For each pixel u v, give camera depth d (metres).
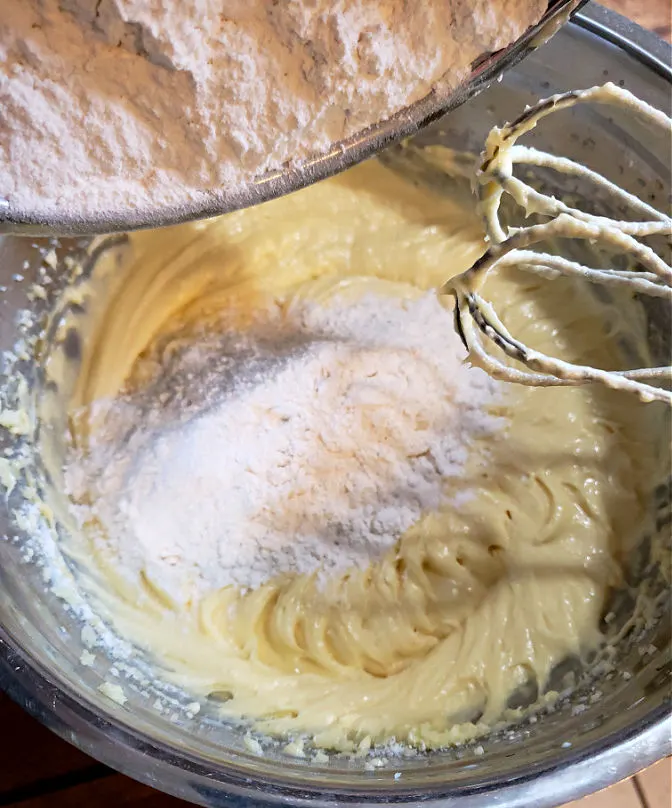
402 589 0.37
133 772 0.29
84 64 0.29
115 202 0.30
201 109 0.30
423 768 0.31
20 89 0.29
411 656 0.37
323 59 0.30
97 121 0.29
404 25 0.30
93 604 0.36
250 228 0.42
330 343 0.40
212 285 0.42
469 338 0.32
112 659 0.34
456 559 0.37
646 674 0.33
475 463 0.38
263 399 0.38
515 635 0.36
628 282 0.31
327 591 0.37
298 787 0.29
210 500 0.37
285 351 0.40
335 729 0.34
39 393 0.38
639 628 0.35
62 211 0.29
